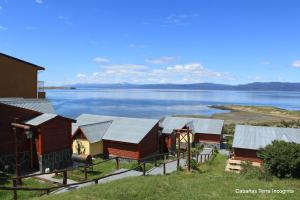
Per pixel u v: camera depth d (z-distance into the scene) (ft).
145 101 619.26
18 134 82.23
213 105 538.88
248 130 141.90
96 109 412.98
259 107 482.69
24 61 117.08
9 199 57.57
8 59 111.45
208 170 99.71
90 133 121.90
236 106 508.94
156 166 99.81
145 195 48.65
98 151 123.44
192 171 90.38
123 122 134.00
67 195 47.57
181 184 57.26
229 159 133.28
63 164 91.04
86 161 95.81
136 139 118.73
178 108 467.93
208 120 189.67
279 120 346.54
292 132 138.00
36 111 89.15
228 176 72.79
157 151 135.23
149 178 63.62
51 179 72.64
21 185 66.49
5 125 79.82
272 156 78.74
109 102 559.79
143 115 359.05
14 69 113.80
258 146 131.03
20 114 84.58
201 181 61.57
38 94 128.47
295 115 403.13
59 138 90.02
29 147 84.94
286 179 73.51
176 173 81.35
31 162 84.74
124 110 411.13
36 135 84.53
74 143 123.24
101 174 85.76
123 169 93.04
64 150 91.66
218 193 51.34
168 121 181.57
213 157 139.54
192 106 510.58
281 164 76.59
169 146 144.36
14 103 87.61
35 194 61.16
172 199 47.19
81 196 46.60
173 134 147.13
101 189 50.83
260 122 315.99
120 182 57.82
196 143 181.88
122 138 121.29
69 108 415.44
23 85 117.29
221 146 183.32
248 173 77.51
